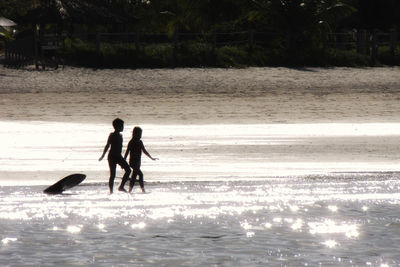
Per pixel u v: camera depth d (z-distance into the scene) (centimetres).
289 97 10888
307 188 4347
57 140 6681
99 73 12750
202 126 7938
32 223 3438
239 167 5156
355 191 4253
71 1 13825
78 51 13688
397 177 4750
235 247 3019
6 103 9894
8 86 11406
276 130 7544
